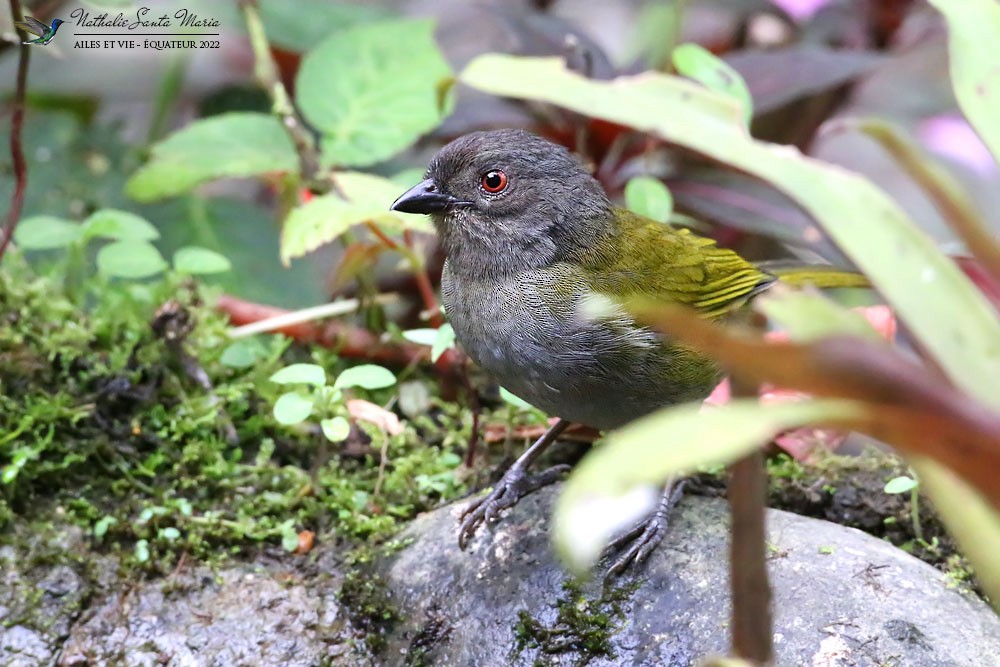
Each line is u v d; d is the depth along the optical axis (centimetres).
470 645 704
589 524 281
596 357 770
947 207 386
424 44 1091
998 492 302
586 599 704
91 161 1235
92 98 1338
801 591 672
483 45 1484
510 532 767
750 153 441
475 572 744
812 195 421
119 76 1409
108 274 911
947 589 693
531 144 827
